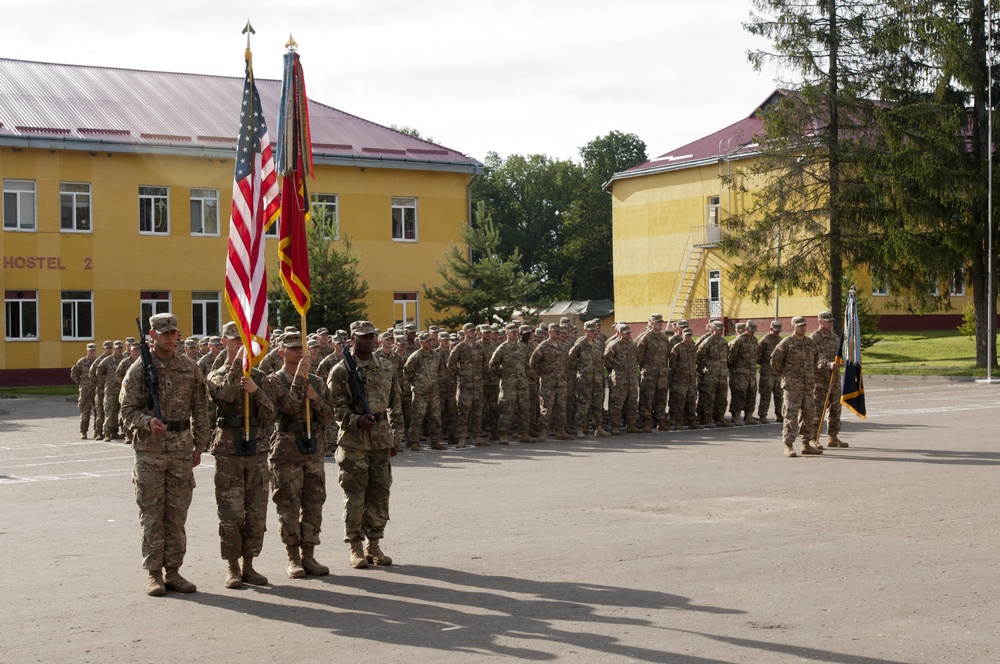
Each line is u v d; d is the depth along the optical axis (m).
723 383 23.34
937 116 39.12
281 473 9.28
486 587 8.68
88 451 21.02
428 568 9.44
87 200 41.19
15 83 43.56
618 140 95.31
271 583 9.09
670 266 55.62
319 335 20.05
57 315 40.78
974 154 41.00
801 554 9.66
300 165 10.76
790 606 7.88
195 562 10.02
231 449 9.03
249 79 10.42
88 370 24.09
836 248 39.50
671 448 19.05
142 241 41.91
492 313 37.59
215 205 43.22
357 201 44.69
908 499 12.67
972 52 39.91
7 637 7.43
